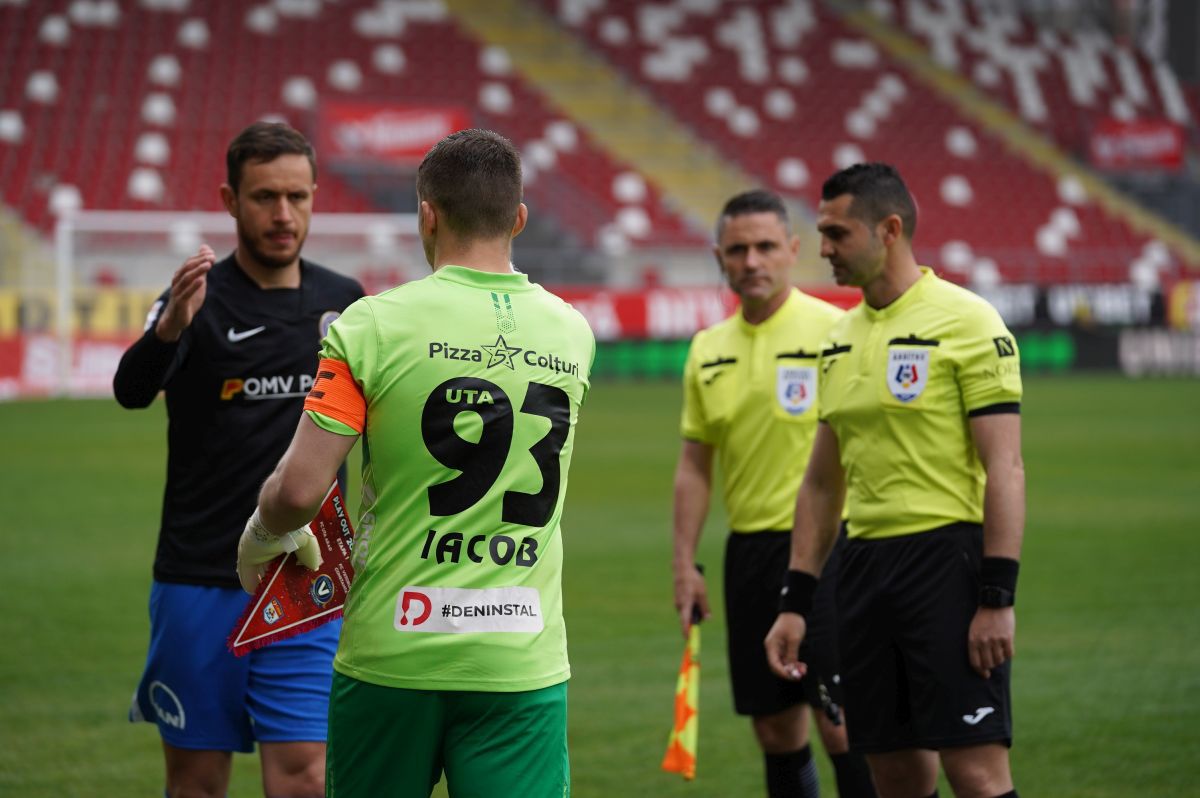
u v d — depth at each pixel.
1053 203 122.56
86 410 76.19
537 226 106.56
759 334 17.53
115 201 97.19
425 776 10.32
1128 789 18.50
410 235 93.38
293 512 10.09
